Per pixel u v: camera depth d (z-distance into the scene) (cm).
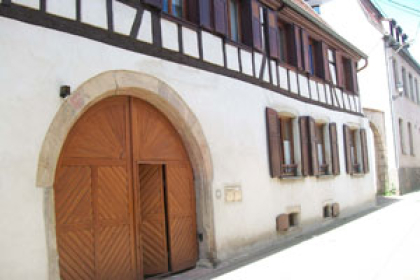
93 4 575
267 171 945
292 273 658
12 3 480
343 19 2169
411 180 2272
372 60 2084
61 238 545
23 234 470
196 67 759
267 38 999
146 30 658
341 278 612
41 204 490
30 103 490
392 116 2036
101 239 593
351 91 1527
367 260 718
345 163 1396
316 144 1180
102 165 606
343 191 1353
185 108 722
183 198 743
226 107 830
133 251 634
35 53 499
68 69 534
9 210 460
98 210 593
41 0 510
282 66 1059
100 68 577
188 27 748
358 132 1548
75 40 546
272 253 840
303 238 1007
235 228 816
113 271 604
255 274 668
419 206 1496
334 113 1348
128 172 643
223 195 795
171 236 711
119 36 609
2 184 457
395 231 1000
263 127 948
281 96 1037
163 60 686
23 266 465
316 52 1295
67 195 557
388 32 2111
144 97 671
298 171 1092
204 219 755
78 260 561
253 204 879
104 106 617
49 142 505
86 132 589
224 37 841
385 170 2022
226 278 655
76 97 541
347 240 927
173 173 729
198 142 746
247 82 905
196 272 709
